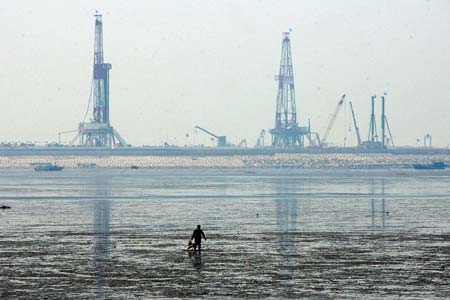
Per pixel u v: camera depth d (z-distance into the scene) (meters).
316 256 193.88
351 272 168.88
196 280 160.00
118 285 154.62
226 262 184.12
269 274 166.88
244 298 142.25
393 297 142.38
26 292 147.38
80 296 144.00
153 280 160.12
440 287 151.38
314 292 147.00
